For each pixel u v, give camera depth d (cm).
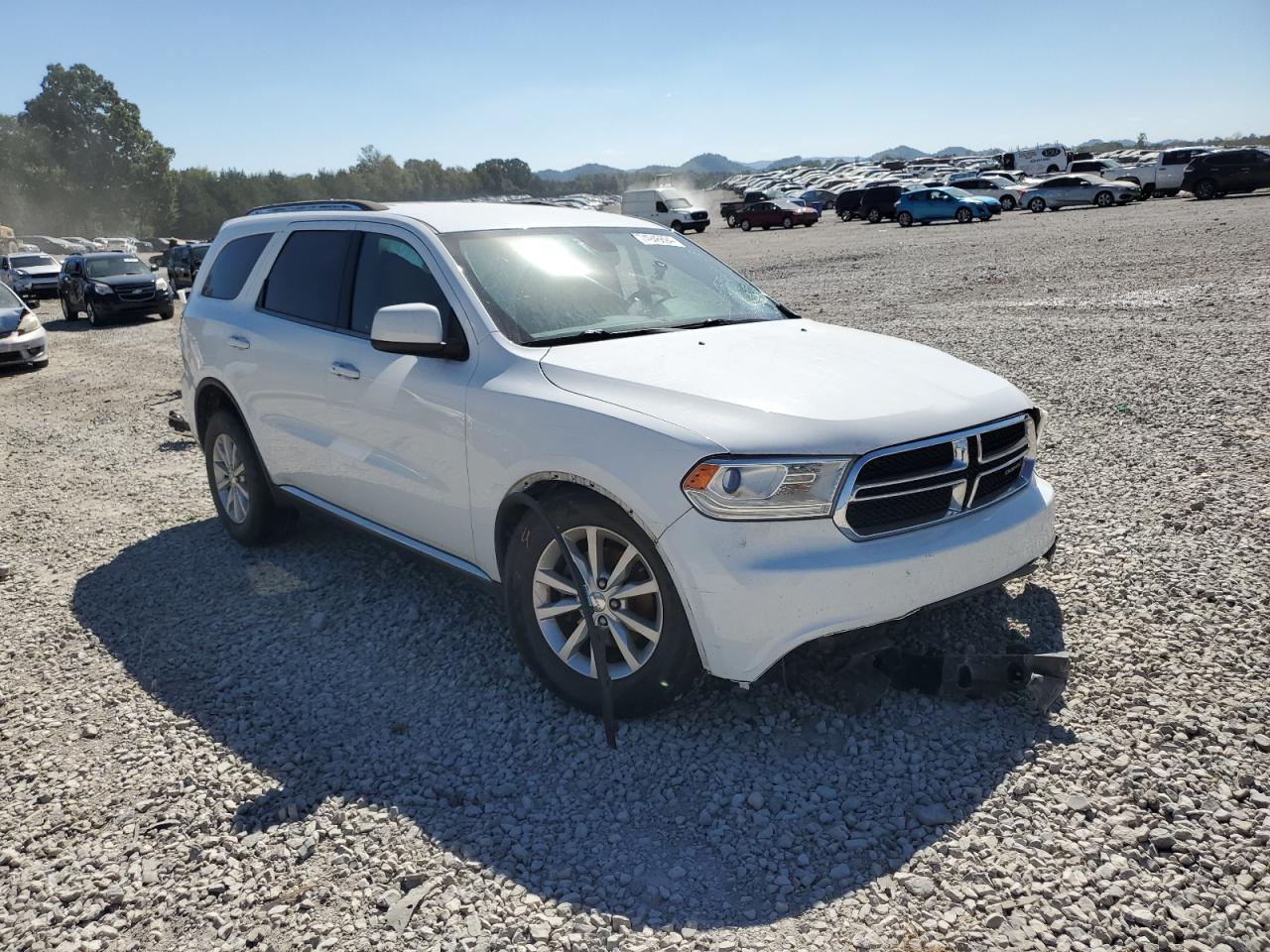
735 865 277
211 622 467
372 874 282
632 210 4569
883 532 318
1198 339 983
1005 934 244
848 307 1506
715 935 250
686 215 4438
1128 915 247
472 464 376
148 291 2258
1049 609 411
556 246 439
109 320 2364
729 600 306
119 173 11962
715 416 319
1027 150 5509
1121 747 316
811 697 358
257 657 426
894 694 357
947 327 1212
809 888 266
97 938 263
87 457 860
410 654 420
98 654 440
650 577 333
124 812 319
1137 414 725
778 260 2639
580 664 353
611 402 336
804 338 400
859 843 280
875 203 4475
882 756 322
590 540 339
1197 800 288
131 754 354
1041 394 811
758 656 309
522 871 280
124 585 524
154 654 438
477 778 326
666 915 259
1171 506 527
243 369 516
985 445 341
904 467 320
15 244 6606
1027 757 315
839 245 3042
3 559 581
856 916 254
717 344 381
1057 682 335
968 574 330
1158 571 444
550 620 360
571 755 336
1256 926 241
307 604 480
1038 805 291
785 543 307
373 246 454
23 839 308
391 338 385
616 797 311
